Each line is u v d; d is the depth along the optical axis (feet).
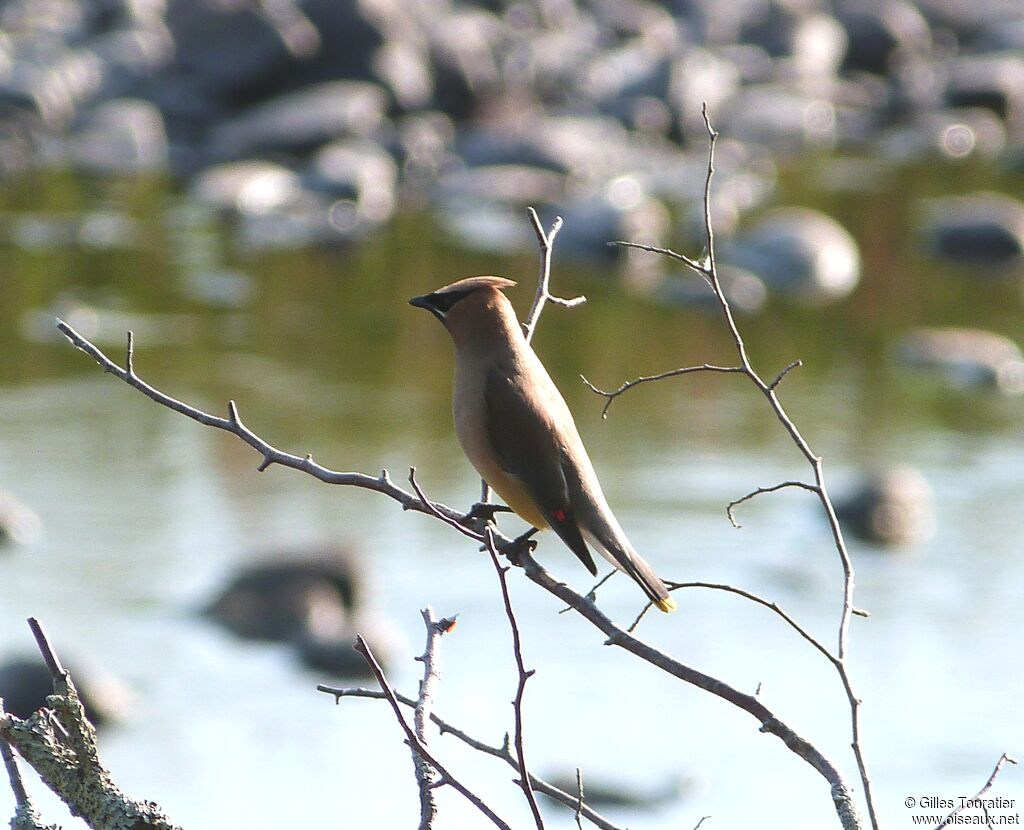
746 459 53.57
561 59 104.01
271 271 76.33
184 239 80.23
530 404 21.59
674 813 33.14
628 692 37.88
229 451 53.62
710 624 41.24
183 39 97.40
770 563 44.91
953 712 36.81
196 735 36.06
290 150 91.76
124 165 91.45
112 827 14.83
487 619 41.27
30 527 46.09
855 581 43.98
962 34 120.16
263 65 95.81
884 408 60.85
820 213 87.97
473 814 33.09
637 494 49.57
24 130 92.68
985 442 57.00
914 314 74.23
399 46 96.99
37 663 37.32
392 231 83.51
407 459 52.95
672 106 99.96
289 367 63.26
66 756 14.99
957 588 43.75
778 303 75.31
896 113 107.96
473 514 21.68
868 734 35.88
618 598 42.50
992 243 82.12
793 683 38.32
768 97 104.42
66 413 56.85
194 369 62.49
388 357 65.21
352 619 40.70
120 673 38.37
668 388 62.49
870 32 113.60
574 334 69.51
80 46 100.78
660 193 90.17
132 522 46.78
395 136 92.73
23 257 75.92
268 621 40.93
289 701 37.86
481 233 83.66
